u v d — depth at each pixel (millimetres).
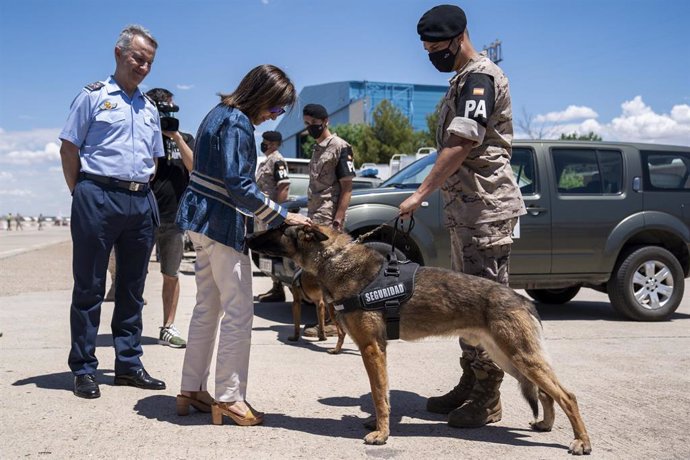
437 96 83625
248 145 3822
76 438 3623
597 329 7328
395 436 3812
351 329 3781
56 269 14430
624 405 4410
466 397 4250
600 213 7664
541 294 9531
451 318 3748
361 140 44094
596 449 3592
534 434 3877
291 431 3842
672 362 5637
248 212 3982
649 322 7863
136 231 4691
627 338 6754
